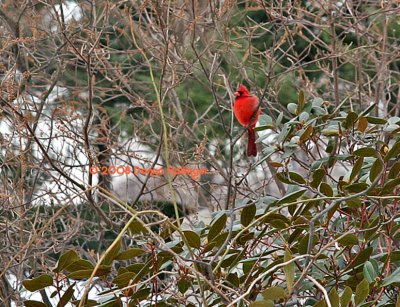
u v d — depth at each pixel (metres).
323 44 13.19
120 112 14.33
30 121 10.02
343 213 5.70
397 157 5.87
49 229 11.38
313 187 5.65
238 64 12.90
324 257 5.42
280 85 14.76
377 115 12.40
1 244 10.80
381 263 5.84
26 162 10.38
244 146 15.10
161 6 9.62
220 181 14.88
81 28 10.48
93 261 11.45
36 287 4.80
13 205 10.93
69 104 12.67
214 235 4.99
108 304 5.13
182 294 5.21
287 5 12.13
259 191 11.71
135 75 15.75
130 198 14.04
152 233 4.52
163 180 11.78
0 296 9.45
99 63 12.59
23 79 9.85
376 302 5.15
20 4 11.59
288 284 4.50
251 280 5.35
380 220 5.17
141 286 5.18
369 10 15.07
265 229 5.45
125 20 12.12
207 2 11.26
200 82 12.27
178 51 11.16
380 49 14.44
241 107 10.32
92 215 12.98
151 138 15.02
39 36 11.27
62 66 11.95
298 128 6.23
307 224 5.38
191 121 16.17
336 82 12.14
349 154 5.88
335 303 4.59
